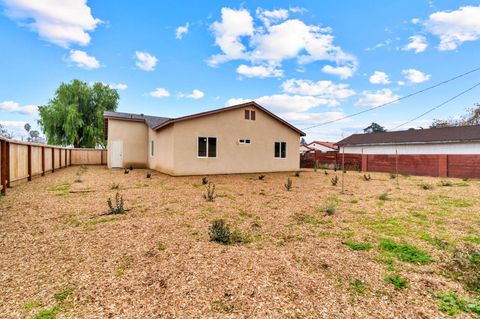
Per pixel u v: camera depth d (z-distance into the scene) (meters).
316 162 21.92
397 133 22.38
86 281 2.73
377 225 5.04
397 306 2.38
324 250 3.77
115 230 4.47
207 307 2.31
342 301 2.45
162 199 7.22
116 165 17.38
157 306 2.30
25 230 4.38
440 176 14.78
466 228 4.83
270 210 6.18
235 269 3.08
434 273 3.07
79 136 26.59
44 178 11.23
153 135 16.55
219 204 6.71
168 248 3.72
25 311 2.19
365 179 12.58
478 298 2.51
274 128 15.78
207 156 13.29
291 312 2.25
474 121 27.45
